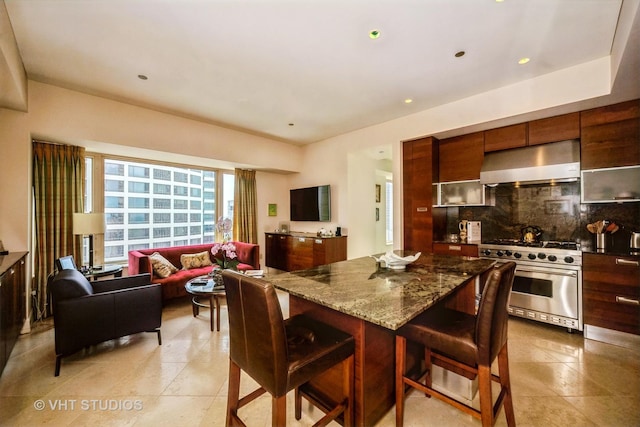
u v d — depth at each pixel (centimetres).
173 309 350
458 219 400
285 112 381
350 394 143
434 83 296
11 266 214
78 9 186
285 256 528
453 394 176
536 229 329
